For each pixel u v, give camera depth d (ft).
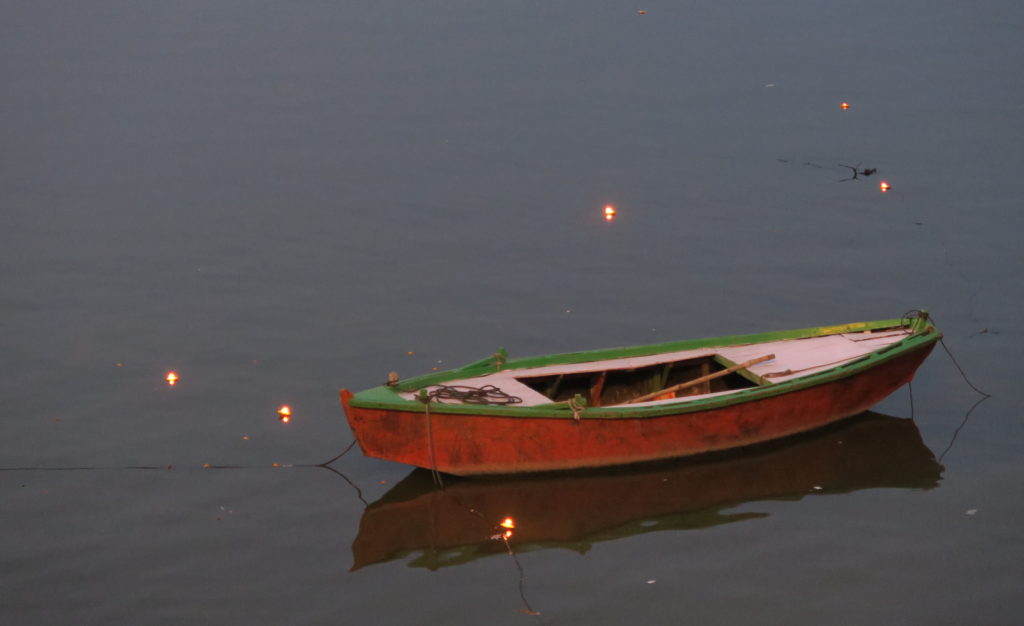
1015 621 35.88
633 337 56.44
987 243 65.57
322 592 37.91
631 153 78.89
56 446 46.80
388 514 42.52
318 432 48.19
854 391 47.91
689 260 64.49
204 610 36.81
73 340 55.93
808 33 103.30
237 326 57.62
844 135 81.35
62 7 111.34
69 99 88.99
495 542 41.09
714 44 100.58
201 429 48.32
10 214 70.13
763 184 74.08
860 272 62.64
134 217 70.18
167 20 108.27
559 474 44.73
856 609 36.60
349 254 65.62
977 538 40.50
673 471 45.32
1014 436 47.62
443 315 58.85
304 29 105.40
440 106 87.45
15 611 36.55
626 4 111.96
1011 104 86.17
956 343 55.47
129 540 40.63
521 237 67.56
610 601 37.27
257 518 42.19
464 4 112.16
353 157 78.95
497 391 44.50
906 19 107.14
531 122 84.28
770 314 58.44
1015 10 108.78
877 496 43.57
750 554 39.86
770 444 47.11
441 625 36.14
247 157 79.10
